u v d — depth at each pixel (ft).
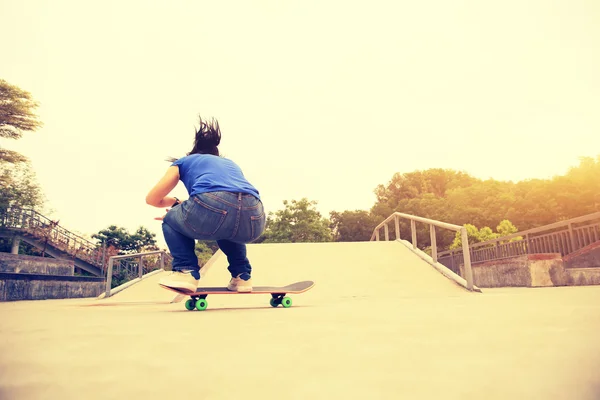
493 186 110.93
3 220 54.03
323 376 2.09
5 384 1.96
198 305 8.55
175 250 8.57
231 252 9.19
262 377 2.09
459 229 14.26
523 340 3.00
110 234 79.25
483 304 7.11
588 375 1.91
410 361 2.40
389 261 17.90
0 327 4.59
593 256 24.45
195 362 2.48
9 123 55.52
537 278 21.42
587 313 4.75
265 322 5.01
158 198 8.93
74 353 2.81
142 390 1.86
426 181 153.69
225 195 8.22
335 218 133.49
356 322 4.74
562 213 75.87
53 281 28.68
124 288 22.11
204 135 10.09
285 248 20.18
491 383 1.84
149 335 3.79
